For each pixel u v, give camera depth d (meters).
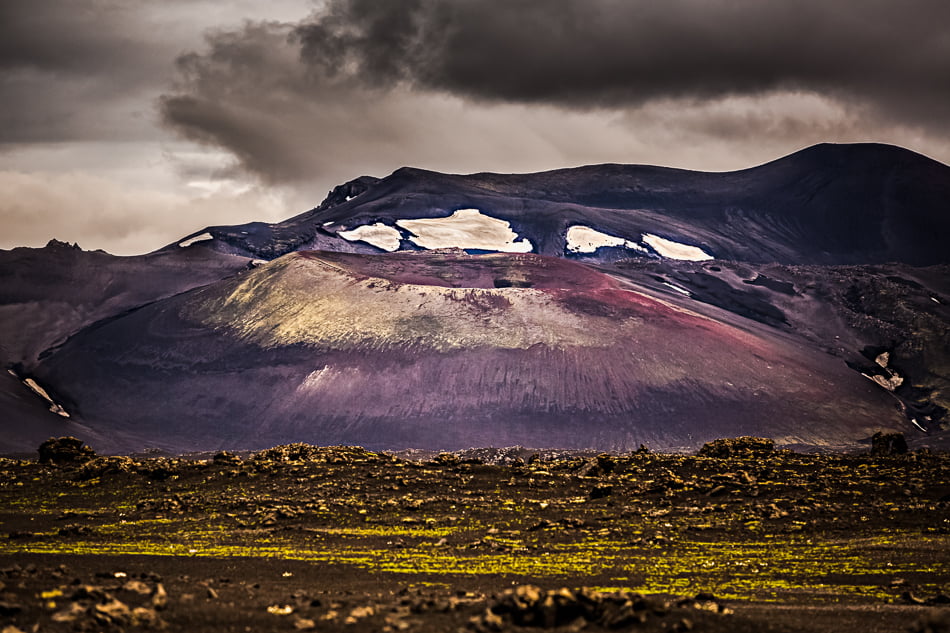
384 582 75.69
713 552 90.62
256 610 57.94
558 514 108.56
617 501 113.69
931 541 92.06
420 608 57.22
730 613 58.50
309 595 64.19
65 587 61.22
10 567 71.69
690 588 75.56
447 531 102.12
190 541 99.25
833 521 100.94
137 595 59.69
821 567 83.44
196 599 60.91
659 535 96.69
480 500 115.38
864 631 57.75
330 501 115.19
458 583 75.62
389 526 104.88
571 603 53.06
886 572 80.88
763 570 82.69
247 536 101.12
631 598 54.28
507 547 93.00
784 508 106.94
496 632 51.50
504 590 72.12
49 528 107.56
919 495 109.44
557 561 87.00
